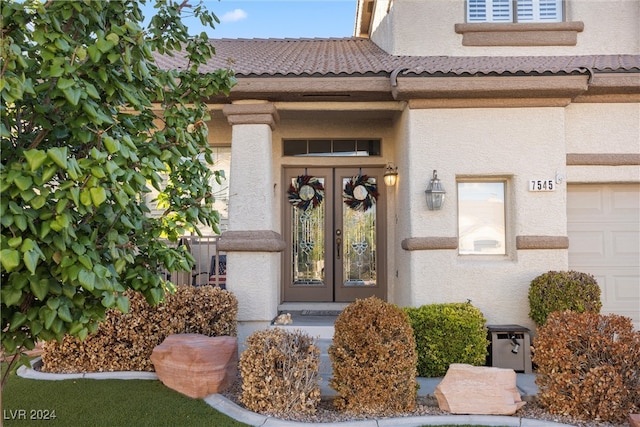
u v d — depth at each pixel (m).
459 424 4.36
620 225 7.18
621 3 8.53
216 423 4.36
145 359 5.95
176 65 7.52
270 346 4.79
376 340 4.66
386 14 9.27
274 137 8.38
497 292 6.55
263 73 6.65
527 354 6.04
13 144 2.85
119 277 3.02
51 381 5.49
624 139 7.02
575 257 7.17
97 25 2.79
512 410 4.57
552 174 6.68
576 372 4.58
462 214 6.93
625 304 7.11
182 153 3.40
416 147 6.73
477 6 8.73
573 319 4.79
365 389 4.62
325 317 7.66
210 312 6.09
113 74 2.80
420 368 5.86
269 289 6.78
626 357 4.45
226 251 6.79
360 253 8.65
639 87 6.71
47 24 2.52
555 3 8.69
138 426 4.29
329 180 8.68
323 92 6.75
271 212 7.10
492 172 6.70
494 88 6.44
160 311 6.02
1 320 2.50
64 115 2.79
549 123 6.71
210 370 5.07
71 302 2.65
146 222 3.34
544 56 8.41
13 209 2.27
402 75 6.48
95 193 2.35
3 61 2.34
